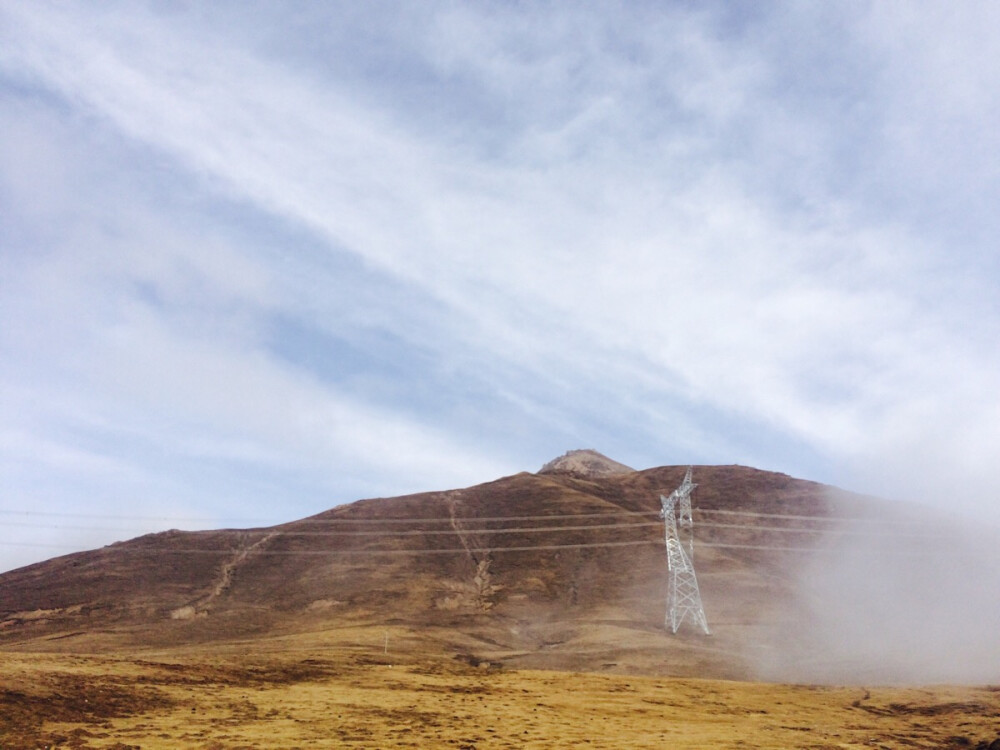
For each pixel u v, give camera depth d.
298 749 31.28
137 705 38.94
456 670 67.50
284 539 145.38
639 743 36.47
